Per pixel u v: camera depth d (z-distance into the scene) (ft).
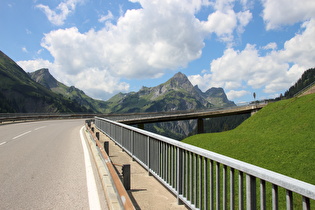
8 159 28.07
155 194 16.93
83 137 52.34
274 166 57.21
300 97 120.06
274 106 125.29
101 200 15.46
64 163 26.09
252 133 96.12
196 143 99.25
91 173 22.02
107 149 26.45
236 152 74.18
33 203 14.90
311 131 77.46
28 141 44.21
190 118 221.46
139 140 25.09
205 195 12.34
